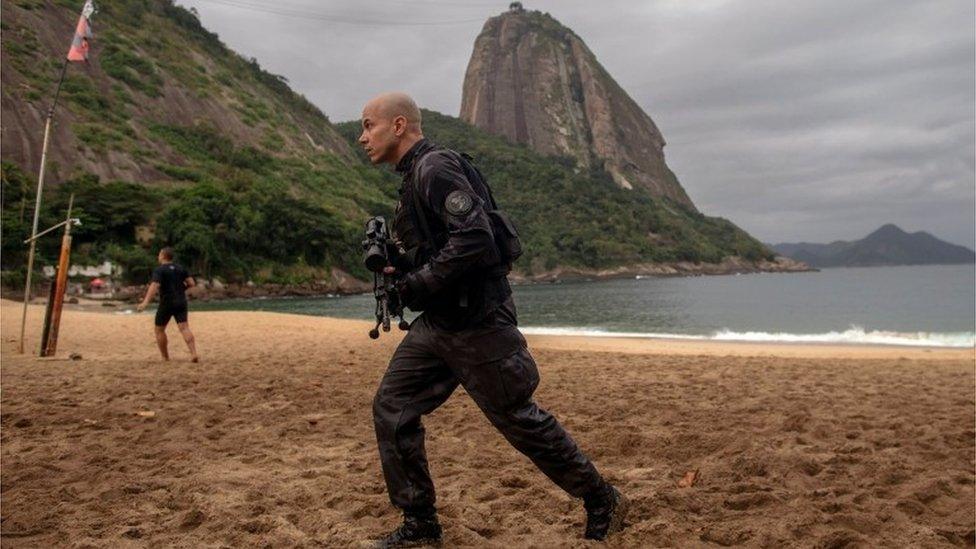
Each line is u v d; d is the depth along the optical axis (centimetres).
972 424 507
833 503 307
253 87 18650
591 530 260
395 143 238
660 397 635
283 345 1262
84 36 1037
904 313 4116
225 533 269
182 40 18125
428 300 229
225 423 492
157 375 768
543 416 242
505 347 233
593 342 1673
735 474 364
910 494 328
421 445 249
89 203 8331
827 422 510
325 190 14912
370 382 711
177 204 8925
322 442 436
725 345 1645
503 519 288
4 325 1614
